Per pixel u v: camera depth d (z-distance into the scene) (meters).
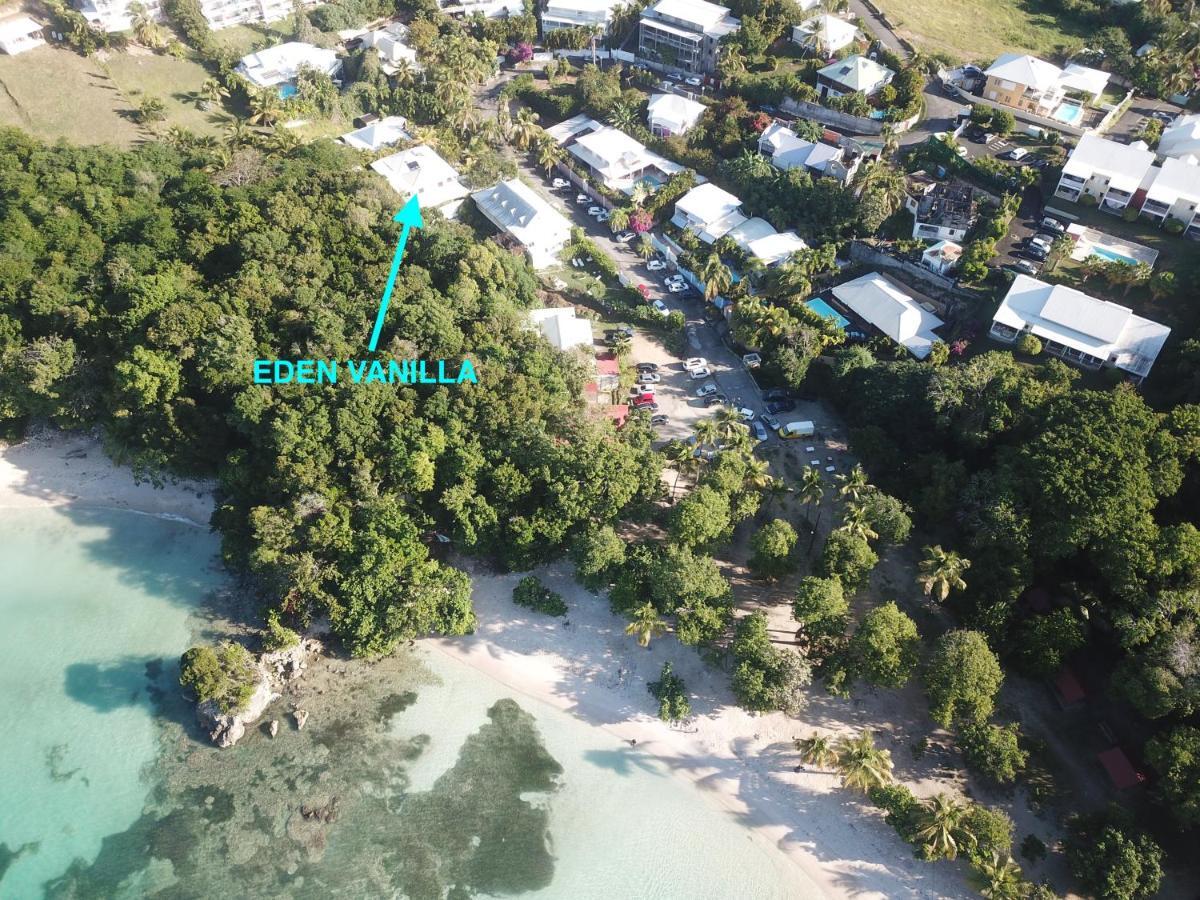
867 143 176.12
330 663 117.12
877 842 99.31
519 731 110.12
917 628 115.88
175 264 146.00
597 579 116.56
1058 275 146.12
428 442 123.75
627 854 99.56
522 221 170.62
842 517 118.50
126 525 134.50
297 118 196.25
